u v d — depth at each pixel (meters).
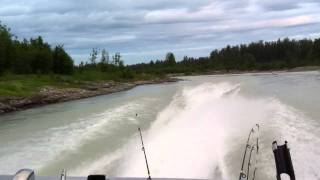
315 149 9.11
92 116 19.16
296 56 148.50
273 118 13.85
